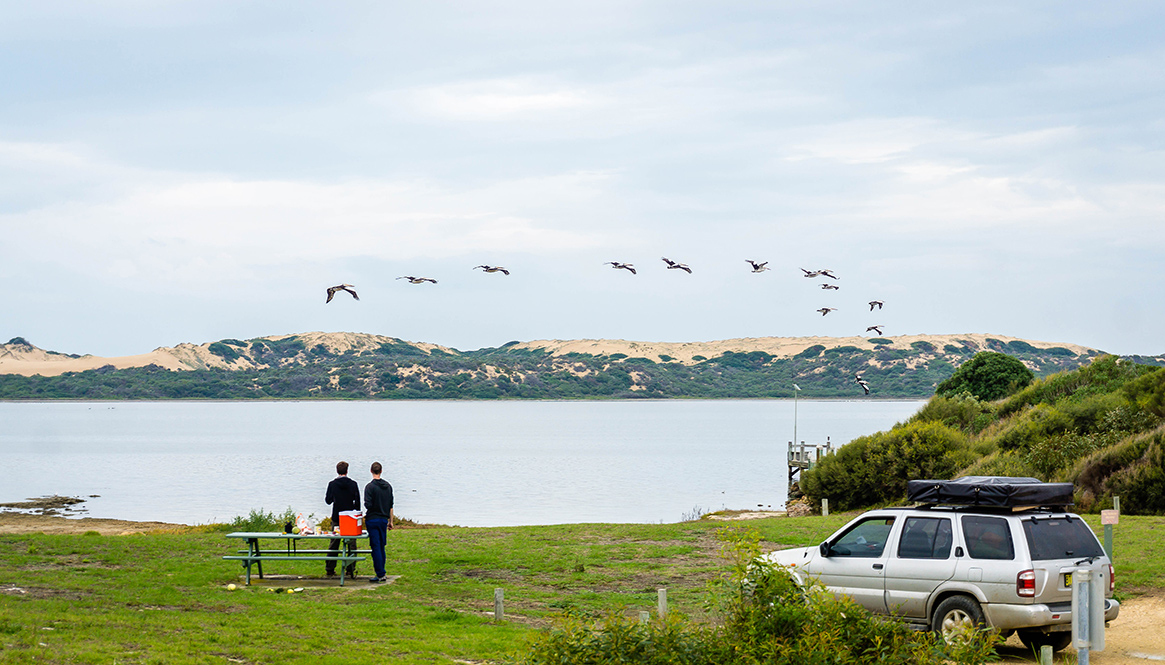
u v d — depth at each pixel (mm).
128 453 96125
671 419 199375
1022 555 11164
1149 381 37875
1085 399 39812
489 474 72062
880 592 12023
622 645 8117
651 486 62625
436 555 20234
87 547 20297
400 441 117438
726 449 102625
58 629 11219
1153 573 16859
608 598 15883
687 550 21250
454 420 194250
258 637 11531
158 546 20938
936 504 12250
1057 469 33781
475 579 17719
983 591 11258
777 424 170875
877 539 12445
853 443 40312
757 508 49438
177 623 12141
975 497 11820
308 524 17391
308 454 94188
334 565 17250
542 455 93188
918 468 37906
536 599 15797
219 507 50000
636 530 24906
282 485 63156
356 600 15117
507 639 12266
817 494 40219
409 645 11633
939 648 7953
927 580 11680
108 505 51156
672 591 16609
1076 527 11773
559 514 46312
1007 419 47250
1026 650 12219
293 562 18969
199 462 84438
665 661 7953
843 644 7914
